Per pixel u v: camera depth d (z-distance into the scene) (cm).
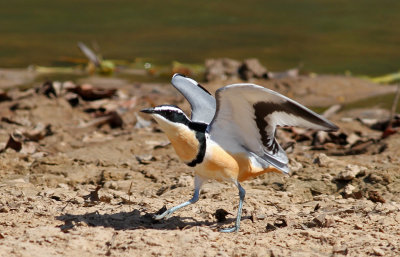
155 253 786
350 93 1897
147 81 2028
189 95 1005
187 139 864
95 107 1673
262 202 1046
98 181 1183
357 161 1234
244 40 2578
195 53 2375
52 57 2302
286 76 2052
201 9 3194
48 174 1202
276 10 3164
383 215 951
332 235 859
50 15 3030
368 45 2489
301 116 869
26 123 1534
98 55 2309
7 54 2323
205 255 780
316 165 1223
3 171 1221
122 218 945
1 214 948
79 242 820
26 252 773
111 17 3012
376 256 780
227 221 947
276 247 817
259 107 866
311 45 2498
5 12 3073
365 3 3306
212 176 905
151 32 2717
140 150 1354
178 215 974
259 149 914
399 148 1316
